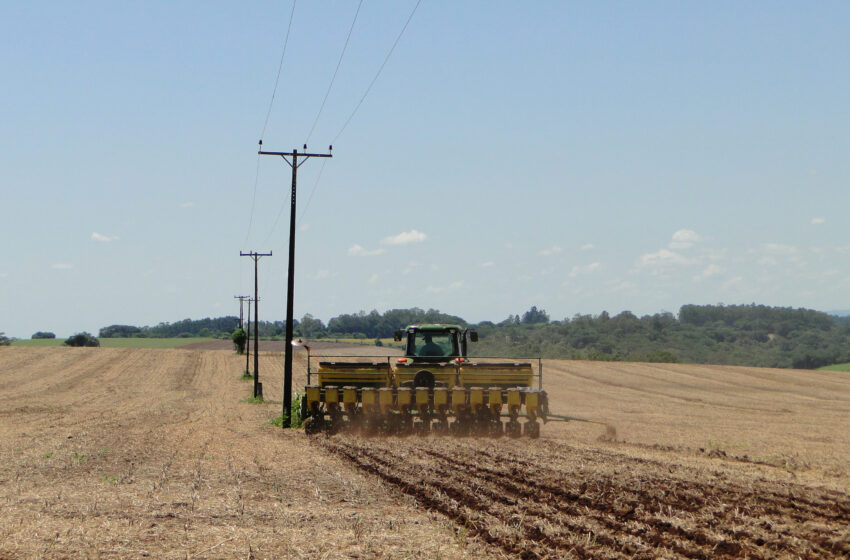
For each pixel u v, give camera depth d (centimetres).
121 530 1018
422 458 1747
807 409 4219
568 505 1187
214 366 8612
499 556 899
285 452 1941
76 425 3050
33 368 8200
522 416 2234
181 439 2370
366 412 2288
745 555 917
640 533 1012
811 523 1083
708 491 1319
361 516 1111
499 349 14150
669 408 4141
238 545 942
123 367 8394
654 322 15600
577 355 13425
